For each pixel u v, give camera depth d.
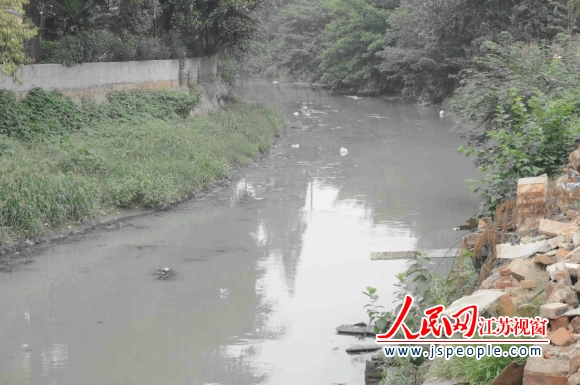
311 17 64.81
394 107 43.12
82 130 19.64
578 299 5.82
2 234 12.80
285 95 52.09
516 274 6.81
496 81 15.15
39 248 13.01
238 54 31.95
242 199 17.33
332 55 56.69
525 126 12.19
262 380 8.02
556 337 5.32
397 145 26.47
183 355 8.71
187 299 10.62
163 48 26.09
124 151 18.02
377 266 12.08
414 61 44.84
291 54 64.19
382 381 7.02
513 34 31.81
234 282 11.38
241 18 29.50
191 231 14.38
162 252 12.93
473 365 5.53
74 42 21.70
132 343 9.07
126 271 11.88
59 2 22.73
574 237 7.13
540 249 7.36
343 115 37.84
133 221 15.06
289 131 30.98
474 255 8.75
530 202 8.67
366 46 53.75
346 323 9.64
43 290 10.97
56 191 14.22
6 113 18.19
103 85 22.56
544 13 31.73
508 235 8.56
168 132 20.41
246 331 9.42
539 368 4.89
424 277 7.23
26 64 19.88
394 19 45.97
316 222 15.12
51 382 8.00
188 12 27.69
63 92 21.00
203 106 27.16
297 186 18.98
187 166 18.00
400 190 18.33
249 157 22.80
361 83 55.03
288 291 10.92
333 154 24.39
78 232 14.05
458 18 36.09
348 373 8.16
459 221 14.95
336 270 11.90
